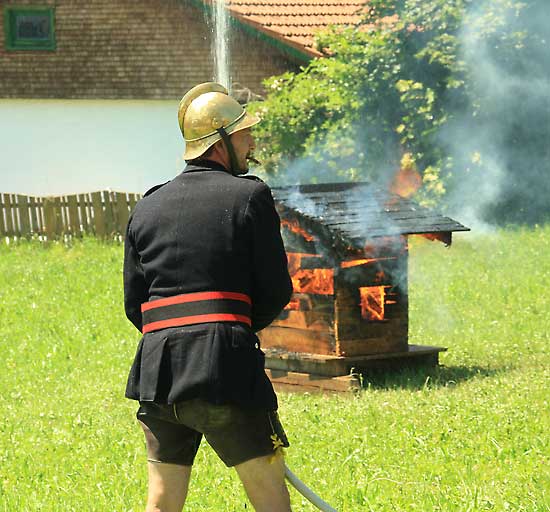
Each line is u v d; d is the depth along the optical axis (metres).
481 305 16.88
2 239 28.09
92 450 9.98
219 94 6.67
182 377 6.07
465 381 12.30
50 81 34.19
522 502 7.93
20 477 9.24
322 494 8.35
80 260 24.27
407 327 12.68
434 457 9.23
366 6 30.50
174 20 33.69
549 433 9.80
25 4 34.09
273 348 12.73
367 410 10.95
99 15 33.88
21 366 14.23
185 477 6.58
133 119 34.09
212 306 6.17
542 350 13.91
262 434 6.18
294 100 29.20
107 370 13.77
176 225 6.34
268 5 34.06
